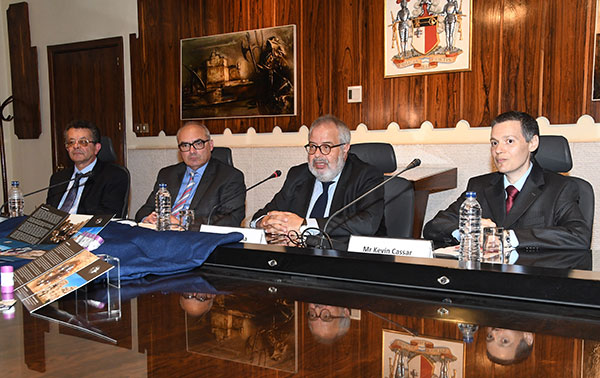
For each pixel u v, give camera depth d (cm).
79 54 552
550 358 65
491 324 80
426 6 391
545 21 358
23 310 89
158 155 510
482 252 141
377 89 414
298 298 96
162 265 117
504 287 95
